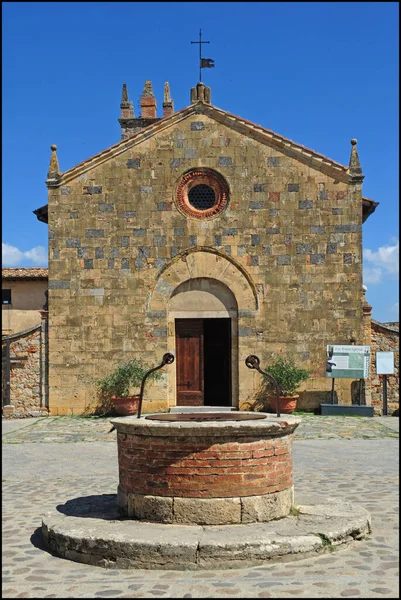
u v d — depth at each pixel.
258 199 26.50
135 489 10.07
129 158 26.83
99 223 26.72
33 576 8.57
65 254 26.70
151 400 26.00
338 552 9.26
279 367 25.38
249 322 26.19
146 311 26.41
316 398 26.00
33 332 26.84
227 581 8.23
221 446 9.74
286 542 8.92
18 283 38.22
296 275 26.25
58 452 18.41
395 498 12.47
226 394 30.20
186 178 26.75
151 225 26.66
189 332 26.70
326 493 12.92
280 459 10.16
